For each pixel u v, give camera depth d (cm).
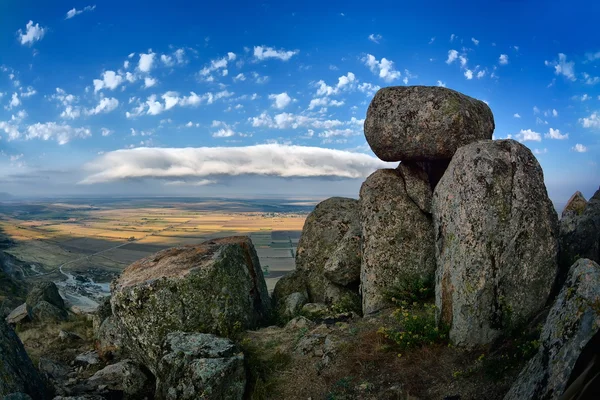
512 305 823
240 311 1147
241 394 849
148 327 1060
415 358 845
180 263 1171
